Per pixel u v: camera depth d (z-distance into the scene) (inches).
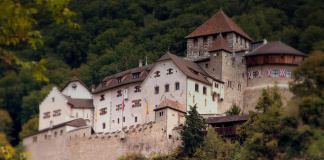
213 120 2938.0
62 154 3201.3
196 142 2753.4
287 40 3602.4
